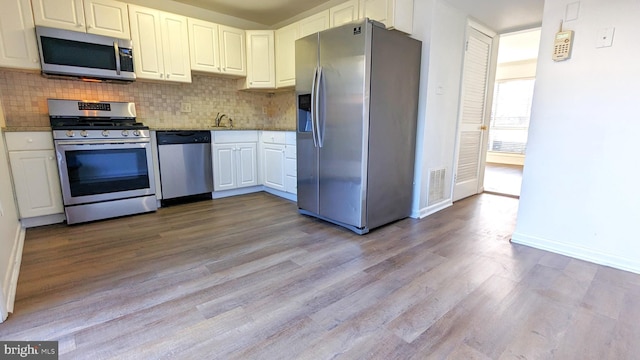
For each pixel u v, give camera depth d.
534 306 1.59
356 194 2.59
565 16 2.06
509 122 7.34
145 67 3.26
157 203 3.38
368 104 2.46
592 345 1.31
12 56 2.56
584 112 2.06
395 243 2.44
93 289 1.74
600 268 2.01
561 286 1.78
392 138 2.74
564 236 2.22
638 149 1.90
